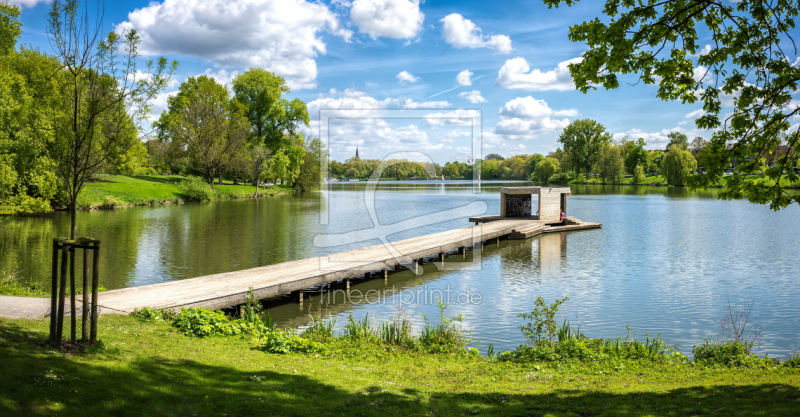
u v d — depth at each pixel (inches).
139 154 2074.3
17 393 189.2
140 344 315.6
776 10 311.6
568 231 1230.3
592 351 365.1
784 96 307.6
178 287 528.1
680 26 310.3
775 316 506.3
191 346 330.6
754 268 756.0
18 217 1336.1
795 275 701.9
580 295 596.7
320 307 555.8
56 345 269.7
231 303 496.7
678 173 3472.0
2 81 887.7
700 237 1103.0
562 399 257.9
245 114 2375.7
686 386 277.7
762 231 1191.6
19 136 850.8
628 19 299.4
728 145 314.3
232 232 1121.4
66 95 353.7
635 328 469.7
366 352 364.5
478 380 301.3
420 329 458.0
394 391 271.0
